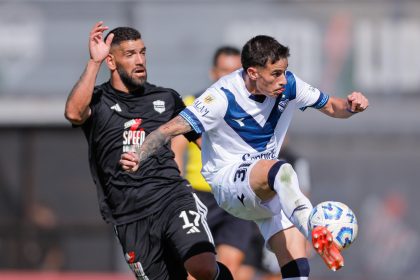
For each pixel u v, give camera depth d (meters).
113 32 24.58
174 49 57.53
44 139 60.78
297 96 23.53
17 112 58.62
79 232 60.84
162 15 57.66
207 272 23.22
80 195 61.03
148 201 24.25
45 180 61.12
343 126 57.78
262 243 37.12
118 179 24.36
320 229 20.53
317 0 56.25
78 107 23.73
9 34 58.19
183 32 57.56
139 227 24.39
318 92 23.72
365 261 56.78
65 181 61.03
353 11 56.03
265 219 24.59
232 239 31.42
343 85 55.97
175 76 57.34
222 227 31.55
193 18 57.53
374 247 57.19
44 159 60.75
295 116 58.09
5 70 58.38
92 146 24.67
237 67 31.11
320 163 58.16
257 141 23.53
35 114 58.72
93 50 23.98
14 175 61.12
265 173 22.41
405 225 57.59
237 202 23.45
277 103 23.22
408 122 57.06
